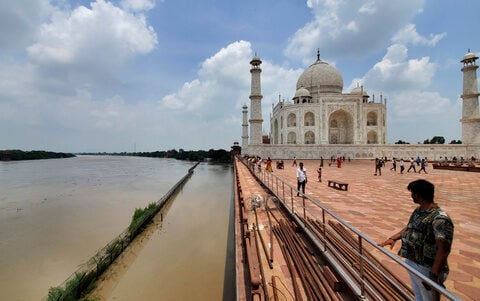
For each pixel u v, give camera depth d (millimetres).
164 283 10727
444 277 3256
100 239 15977
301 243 7012
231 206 25438
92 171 72000
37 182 45469
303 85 78250
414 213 3785
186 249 14320
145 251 14148
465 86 56250
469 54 55281
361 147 60438
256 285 4496
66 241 15609
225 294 9773
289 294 4840
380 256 6535
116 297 9805
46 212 23188
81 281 9969
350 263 5543
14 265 12398
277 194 12875
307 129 67750
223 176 57125
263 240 7660
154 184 43250
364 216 10422
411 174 28109
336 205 12414
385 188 17812
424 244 3461
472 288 5195
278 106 79750
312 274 5301
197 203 27438
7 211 23625
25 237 16297
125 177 55031
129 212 23203
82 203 27219
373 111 69000
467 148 56031
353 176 25781
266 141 99875
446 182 21344
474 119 54938
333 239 7039
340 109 66812
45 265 12414
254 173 24984
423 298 3334
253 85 55875
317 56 83438
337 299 4461
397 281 4742
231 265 12172
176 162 131125
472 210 11602
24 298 9812
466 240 7848
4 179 50219
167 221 20203
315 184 19703
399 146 59969
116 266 12336
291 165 42125
